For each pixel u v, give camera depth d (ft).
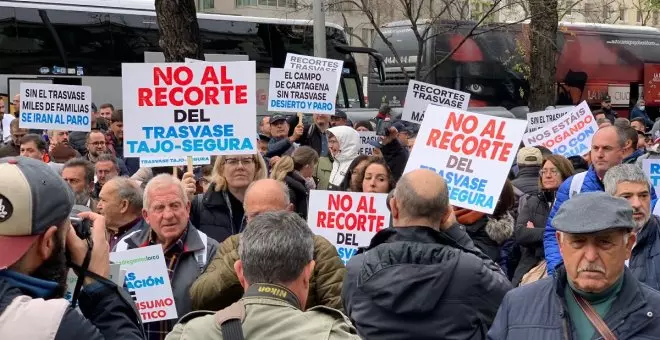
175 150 23.50
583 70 93.61
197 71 23.45
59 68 64.90
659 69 98.63
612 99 95.66
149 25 68.54
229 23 73.31
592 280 11.33
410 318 13.99
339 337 10.16
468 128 21.13
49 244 9.46
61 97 37.88
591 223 11.23
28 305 8.92
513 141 20.72
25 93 37.65
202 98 23.48
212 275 16.63
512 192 22.35
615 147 22.90
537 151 28.73
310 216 22.86
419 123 39.45
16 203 9.08
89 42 66.18
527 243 23.48
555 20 61.26
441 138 21.31
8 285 9.12
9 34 63.31
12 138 38.78
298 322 10.22
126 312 10.44
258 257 10.69
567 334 11.47
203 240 18.57
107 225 20.83
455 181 21.06
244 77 23.43
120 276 11.37
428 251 14.19
